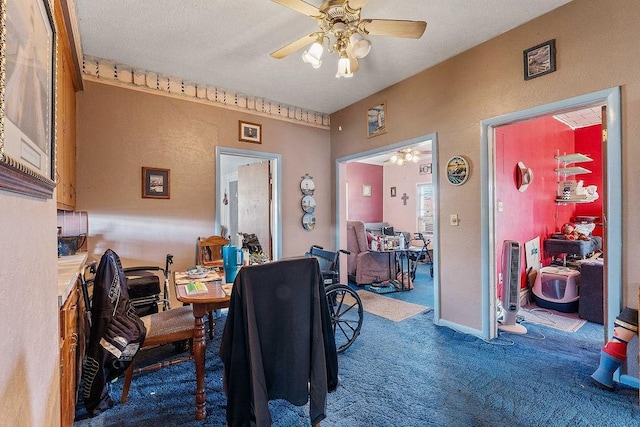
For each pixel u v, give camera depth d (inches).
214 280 87.1
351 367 92.4
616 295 80.4
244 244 164.7
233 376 58.5
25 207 30.8
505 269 118.3
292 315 63.1
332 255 131.8
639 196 77.3
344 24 74.5
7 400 24.7
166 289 118.1
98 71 117.3
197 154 139.2
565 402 74.0
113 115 120.4
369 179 319.6
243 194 193.2
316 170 179.6
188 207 136.6
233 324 59.2
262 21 95.3
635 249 77.9
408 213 307.7
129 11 89.7
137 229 125.0
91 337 70.1
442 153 121.7
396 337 114.0
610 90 80.7
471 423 67.3
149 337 74.1
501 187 132.0
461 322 117.3
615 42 80.0
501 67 102.9
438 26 98.1
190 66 124.4
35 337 33.9
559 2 87.8
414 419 69.1
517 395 77.2
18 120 26.3
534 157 158.2
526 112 96.8
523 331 114.3
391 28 76.6
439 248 123.7
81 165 114.3
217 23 96.1
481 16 93.4
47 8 36.0
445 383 83.1
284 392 62.8
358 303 110.5
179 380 86.8
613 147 80.5
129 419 70.2
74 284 66.9
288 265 62.7
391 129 143.4
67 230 111.7
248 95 154.2
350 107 168.7
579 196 171.3
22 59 27.5
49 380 40.7
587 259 159.2
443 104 121.0
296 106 171.0
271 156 162.2
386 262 199.8
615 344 77.6
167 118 132.0
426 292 179.9
